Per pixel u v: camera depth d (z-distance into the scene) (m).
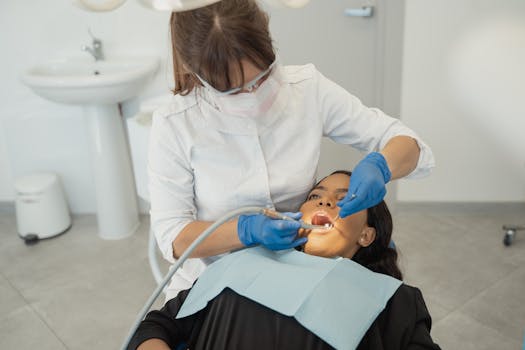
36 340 2.03
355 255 1.23
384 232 1.22
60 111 2.80
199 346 1.01
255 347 0.97
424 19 2.50
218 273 1.09
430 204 2.83
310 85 1.18
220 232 1.05
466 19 2.48
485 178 2.77
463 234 2.63
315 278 1.02
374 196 0.99
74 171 2.93
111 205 2.69
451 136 2.71
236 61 0.86
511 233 2.48
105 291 2.31
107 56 2.68
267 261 1.07
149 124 2.28
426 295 2.17
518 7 2.43
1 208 3.07
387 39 2.49
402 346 0.97
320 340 0.96
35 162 2.93
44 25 2.64
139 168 2.38
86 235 2.79
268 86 0.96
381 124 1.19
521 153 2.69
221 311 1.02
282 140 1.15
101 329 2.07
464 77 2.58
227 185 1.12
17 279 2.43
